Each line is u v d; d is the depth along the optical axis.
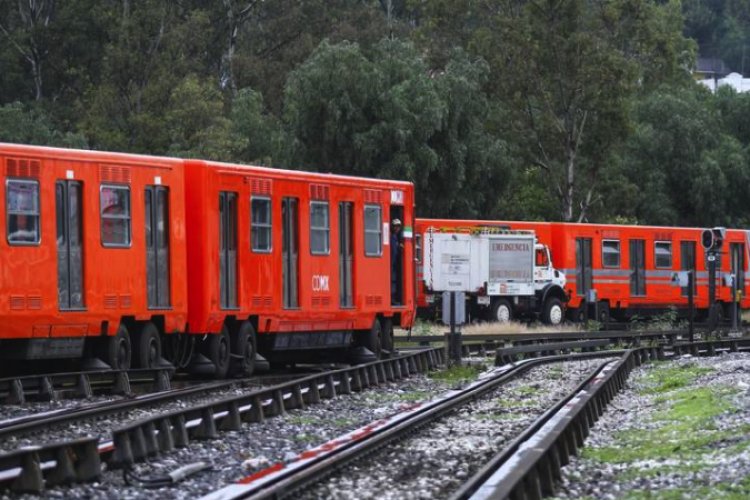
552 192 155.12
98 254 49.91
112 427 37.72
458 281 102.88
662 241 118.06
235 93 160.12
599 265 112.81
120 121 151.38
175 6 168.62
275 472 28.81
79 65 169.38
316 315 62.38
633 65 147.88
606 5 153.38
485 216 138.75
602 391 47.22
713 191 160.88
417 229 102.44
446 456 32.88
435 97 127.81
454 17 162.38
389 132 126.38
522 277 106.00
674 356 75.81
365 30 174.12
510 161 136.88
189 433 35.56
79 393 47.03
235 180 57.16
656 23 164.88
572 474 29.48
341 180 64.62
